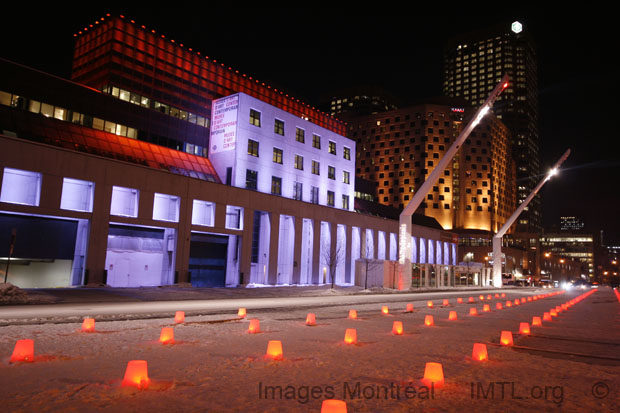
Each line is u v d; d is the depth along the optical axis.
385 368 8.29
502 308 27.59
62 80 38.88
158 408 5.53
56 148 32.16
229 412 5.47
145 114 45.16
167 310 19.64
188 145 48.84
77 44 48.88
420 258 75.38
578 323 19.25
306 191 56.59
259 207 46.34
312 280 51.78
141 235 38.28
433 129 137.12
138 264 37.75
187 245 39.59
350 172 65.50
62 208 32.72
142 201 36.75
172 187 38.91
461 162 138.62
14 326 12.88
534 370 8.59
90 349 9.42
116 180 35.28
